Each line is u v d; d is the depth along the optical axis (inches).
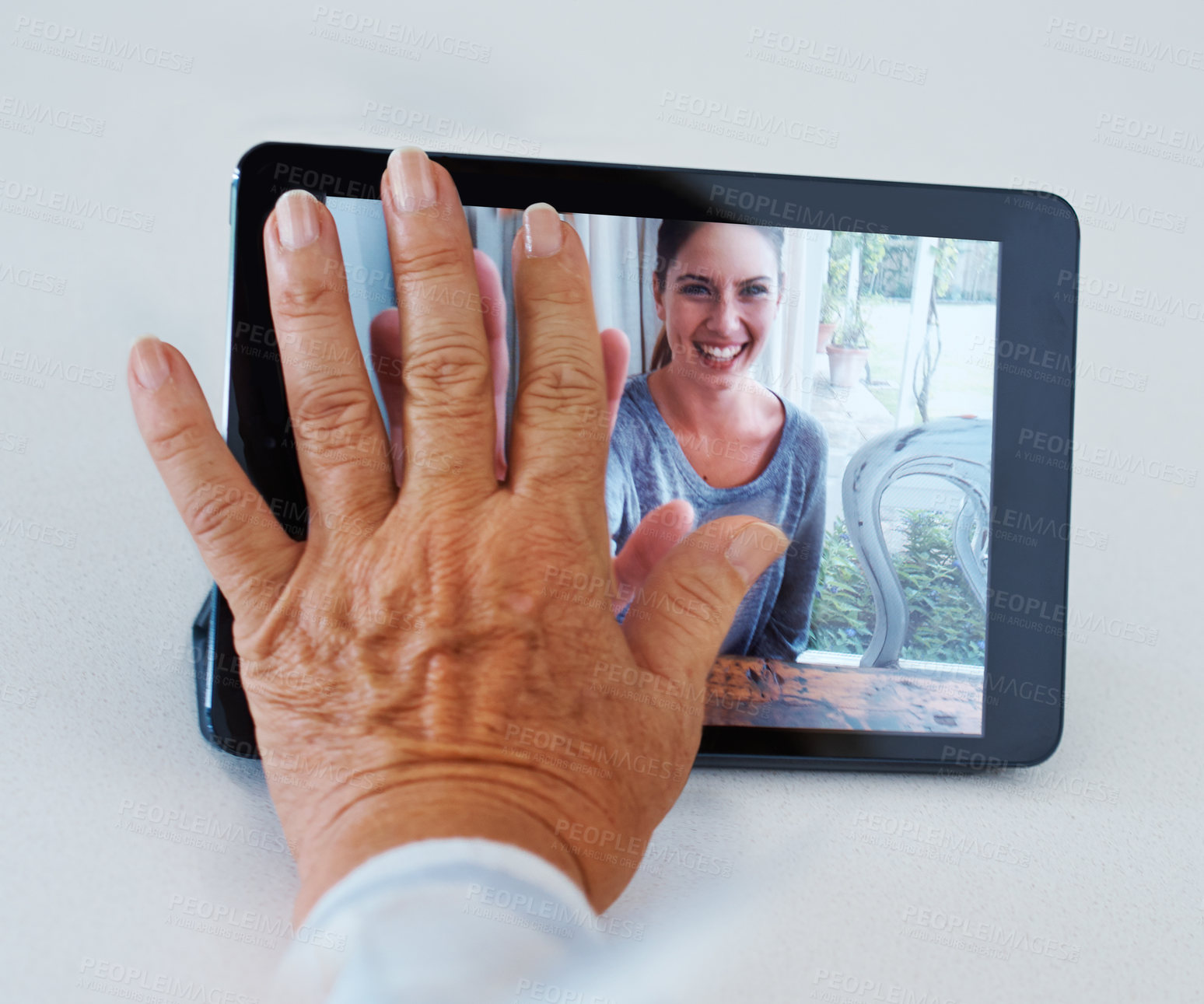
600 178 24.7
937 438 25.6
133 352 22.0
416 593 21.8
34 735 23.5
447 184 23.4
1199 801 25.2
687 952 19.2
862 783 25.3
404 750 20.8
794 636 24.8
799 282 25.5
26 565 29.5
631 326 24.6
